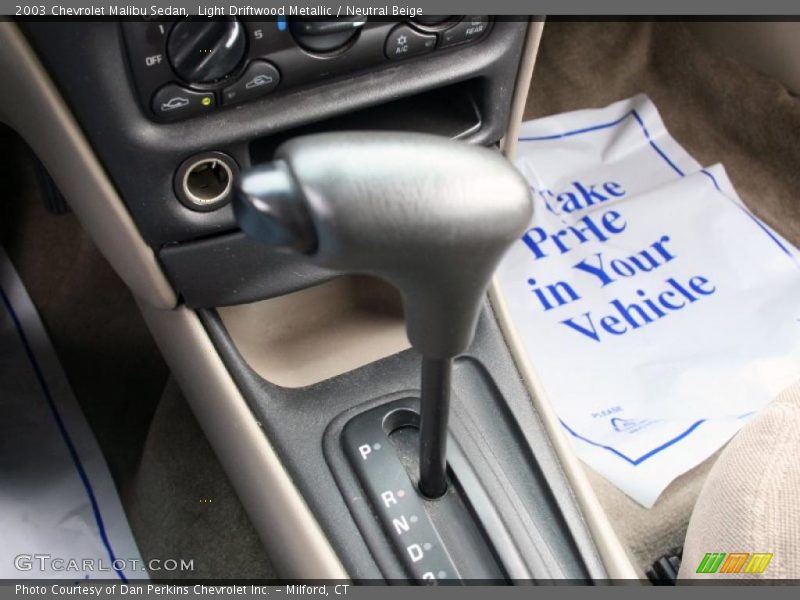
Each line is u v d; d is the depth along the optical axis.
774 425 0.55
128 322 0.96
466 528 0.54
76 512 0.79
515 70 0.57
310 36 0.47
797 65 1.03
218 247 0.54
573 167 1.05
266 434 0.57
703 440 0.77
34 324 0.95
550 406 0.60
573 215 0.99
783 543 0.49
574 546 0.55
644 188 1.02
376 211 0.31
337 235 0.31
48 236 1.03
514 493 0.56
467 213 0.32
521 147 1.07
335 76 0.50
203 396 0.62
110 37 0.43
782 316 0.87
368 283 0.66
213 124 0.48
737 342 0.85
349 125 0.56
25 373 0.91
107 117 0.46
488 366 0.61
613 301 0.90
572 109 1.15
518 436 0.59
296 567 0.55
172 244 0.53
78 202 0.51
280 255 0.56
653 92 1.16
